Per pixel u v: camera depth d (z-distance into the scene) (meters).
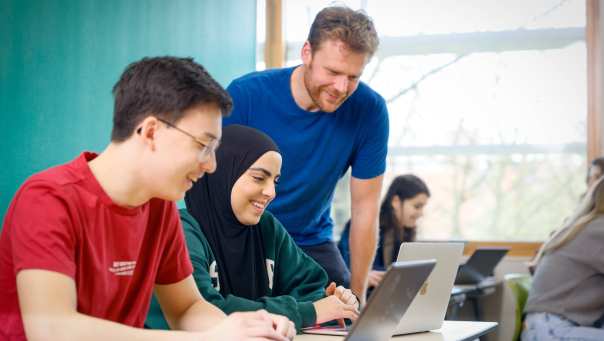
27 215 1.42
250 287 2.21
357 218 2.92
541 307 3.18
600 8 5.27
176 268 1.78
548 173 5.41
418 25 5.55
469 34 5.49
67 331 1.36
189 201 2.21
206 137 1.50
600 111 5.28
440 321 2.20
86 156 1.56
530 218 5.43
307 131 2.77
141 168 1.50
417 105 5.57
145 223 1.63
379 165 2.87
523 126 5.45
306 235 2.86
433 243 2.10
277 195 2.80
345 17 2.50
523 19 5.43
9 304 1.46
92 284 1.51
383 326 1.61
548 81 5.40
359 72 2.53
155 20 3.79
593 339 2.95
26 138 2.83
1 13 2.71
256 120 2.79
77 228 1.46
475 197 5.50
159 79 1.48
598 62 5.28
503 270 5.26
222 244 2.19
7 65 2.73
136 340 1.39
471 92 5.50
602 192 3.19
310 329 2.10
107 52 3.34
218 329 1.43
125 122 1.50
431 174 5.56
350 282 2.97
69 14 3.08
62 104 3.03
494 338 4.72
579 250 3.15
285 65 5.62
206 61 4.44
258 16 5.53
